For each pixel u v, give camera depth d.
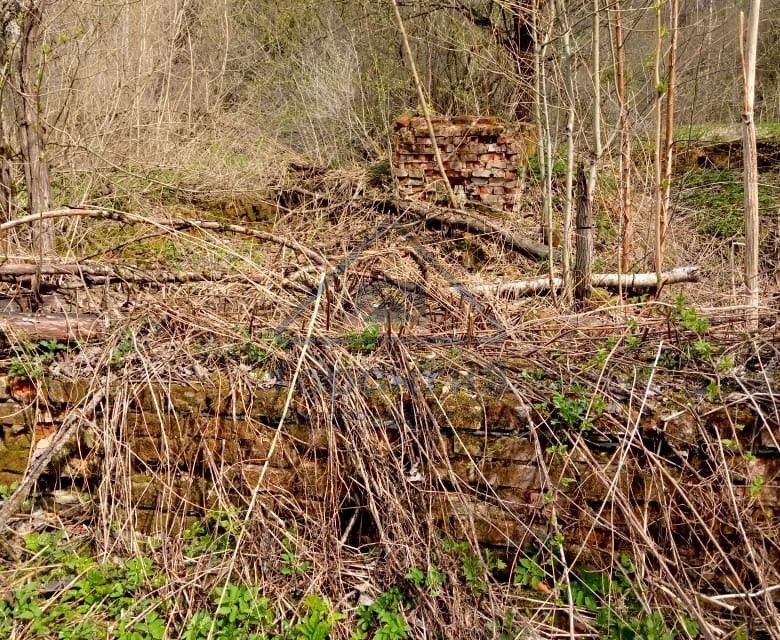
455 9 9.25
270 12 12.48
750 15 3.06
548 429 2.69
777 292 3.66
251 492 2.84
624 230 4.37
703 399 2.70
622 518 2.62
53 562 2.75
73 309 3.46
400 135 7.38
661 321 3.23
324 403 2.82
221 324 3.38
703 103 8.37
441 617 2.52
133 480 2.94
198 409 2.90
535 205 6.92
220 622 2.51
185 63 10.52
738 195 6.92
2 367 3.05
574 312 3.88
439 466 2.78
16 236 4.43
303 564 2.71
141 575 2.65
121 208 6.24
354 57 10.72
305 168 8.41
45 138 4.75
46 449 2.82
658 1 3.62
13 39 4.28
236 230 3.82
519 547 2.64
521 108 8.88
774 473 2.57
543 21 4.21
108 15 7.37
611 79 5.12
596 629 2.50
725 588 2.52
